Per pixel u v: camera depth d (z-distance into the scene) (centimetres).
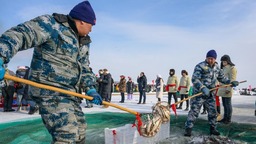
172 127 599
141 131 351
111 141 417
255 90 3047
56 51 237
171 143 466
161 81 1258
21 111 904
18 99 914
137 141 425
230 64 659
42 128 581
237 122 674
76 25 247
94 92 288
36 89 243
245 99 1805
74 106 264
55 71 239
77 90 266
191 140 484
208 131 568
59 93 244
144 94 1355
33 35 217
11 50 200
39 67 239
